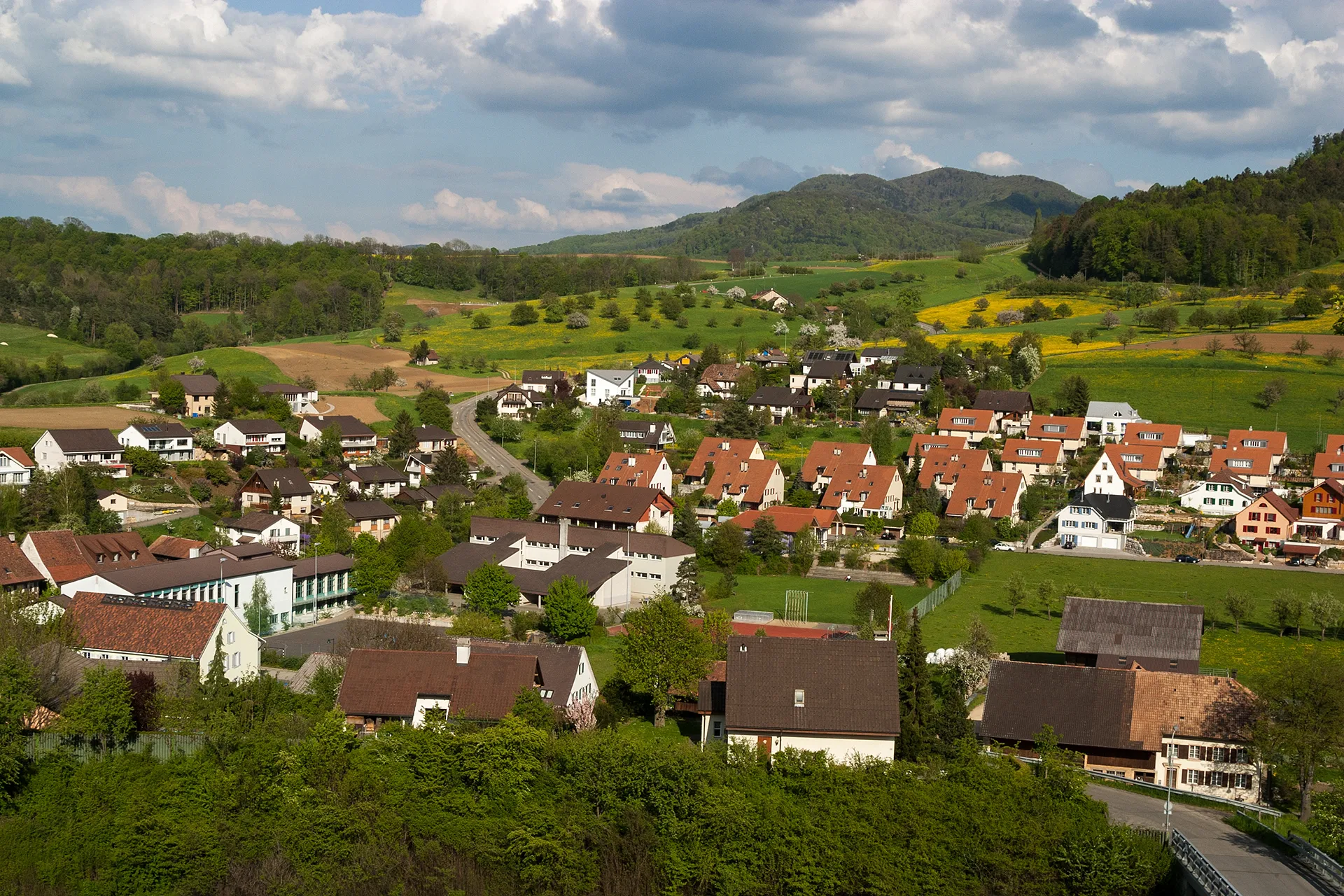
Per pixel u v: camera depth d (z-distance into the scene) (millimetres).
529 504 162250
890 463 194625
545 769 70000
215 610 93438
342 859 65125
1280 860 62344
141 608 94125
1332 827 63812
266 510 160000
